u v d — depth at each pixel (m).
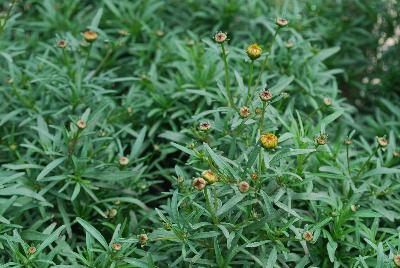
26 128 1.38
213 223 1.16
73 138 1.26
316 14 1.62
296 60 1.46
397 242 1.21
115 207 1.28
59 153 1.27
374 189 1.29
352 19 1.69
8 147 1.35
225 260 1.15
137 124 1.43
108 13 1.64
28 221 1.27
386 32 1.67
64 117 1.37
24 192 1.20
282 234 1.20
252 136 1.27
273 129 1.26
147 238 1.15
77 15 1.64
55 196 1.29
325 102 1.32
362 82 1.68
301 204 1.25
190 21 1.67
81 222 1.18
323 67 1.51
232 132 1.29
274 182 1.21
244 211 1.16
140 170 1.32
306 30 1.60
